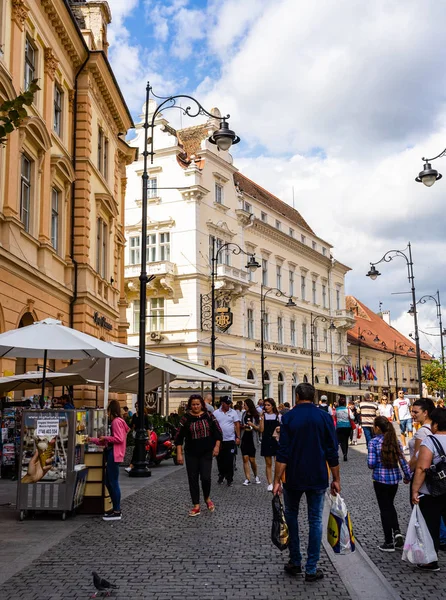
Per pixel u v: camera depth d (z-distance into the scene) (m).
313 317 62.31
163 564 7.15
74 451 10.09
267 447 14.22
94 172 25.73
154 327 44.25
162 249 44.97
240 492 13.76
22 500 9.99
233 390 43.12
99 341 13.07
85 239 24.06
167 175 45.25
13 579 6.55
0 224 16.86
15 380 17.25
